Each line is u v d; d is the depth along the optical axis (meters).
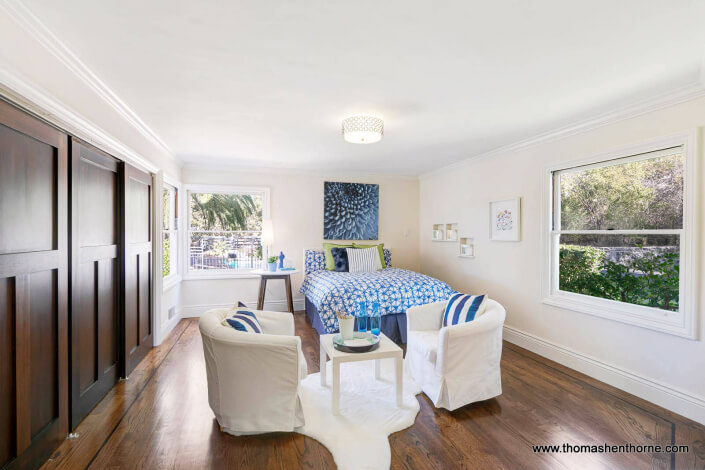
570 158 3.05
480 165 4.21
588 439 1.97
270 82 2.16
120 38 1.67
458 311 2.64
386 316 3.68
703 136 2.15
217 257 4.91
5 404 1.46
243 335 1.93
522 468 1.72
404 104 2.53
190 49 1.77
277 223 5.08
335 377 2.17
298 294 5.17
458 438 1.97
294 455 1.81
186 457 1.79
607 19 1.52
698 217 2.18
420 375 2.57
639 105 2.47
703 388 2.15
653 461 1.78
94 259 2.26
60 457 1.77
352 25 1.56
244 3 1.40
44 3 1.39
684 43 1.72
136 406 2.31
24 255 1.55
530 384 2.70
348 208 5.38
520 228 3.60
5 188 1.44
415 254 5.78
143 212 3.19
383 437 1.96
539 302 3.37
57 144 1.81
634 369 2.54
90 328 2.23
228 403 1.96
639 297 2.58
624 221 2.69
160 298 3.56
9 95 1.43
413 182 5.77
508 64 1.94
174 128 3.12
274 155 4.22
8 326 1.47
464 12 1.47
